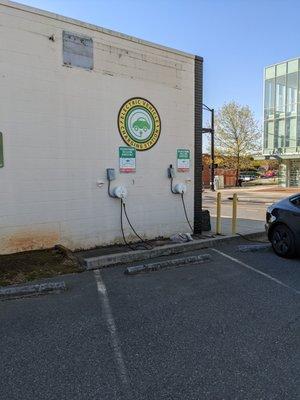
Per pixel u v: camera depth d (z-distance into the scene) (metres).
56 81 7.87
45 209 7.88
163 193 9.89
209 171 43.97
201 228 10.84
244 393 3.29
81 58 8.20
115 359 3.90
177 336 4.42
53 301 5.59
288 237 8.16
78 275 6.92
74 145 8.21
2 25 7.16
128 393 3.31
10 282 6.35
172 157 10.01
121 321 4.86
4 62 7.21
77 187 8.32
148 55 9.34
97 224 8.70
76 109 8.19
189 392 3.31
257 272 7.11
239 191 36.16
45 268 7.02
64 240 8.20
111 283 6.44
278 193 32.94
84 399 3.23
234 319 4.89
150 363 3.82
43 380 3.52
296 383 3.44
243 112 49.75
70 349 4.12
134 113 9.14
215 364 3.78
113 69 8.71
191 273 7.05
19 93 7.41
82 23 8.18
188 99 10.25
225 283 6.43
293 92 36.78
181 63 10.04
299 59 36.00
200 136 10.66
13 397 3.26
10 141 7.36
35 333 4.51
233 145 49.78
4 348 4.14
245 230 11.39
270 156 39.50
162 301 5.57
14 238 7.52
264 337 4.37
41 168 7.78
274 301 5.55
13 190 7.45
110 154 8.79
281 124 38.19
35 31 7.55
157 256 8.45
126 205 9.16
